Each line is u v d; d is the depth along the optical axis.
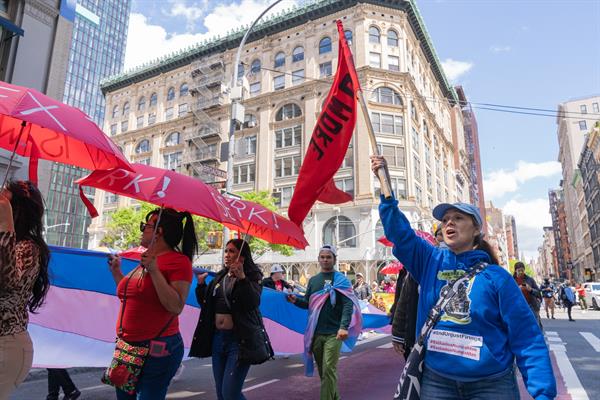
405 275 4.79
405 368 2.38
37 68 16.06
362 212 37.69
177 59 50.84
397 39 42.00
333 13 42.44
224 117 46.50
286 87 43.53
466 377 2.14
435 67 54.22
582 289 28.20
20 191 2.66
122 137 54.56
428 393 2.25
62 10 17.16
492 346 2.16
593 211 69.50
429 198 46.50
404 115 40.56
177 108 50.91
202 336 4.11
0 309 2.33
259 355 3.86
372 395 6.18
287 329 7.89
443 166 57.47
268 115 43.81
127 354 2.86
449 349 2.22
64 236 78.56
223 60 47.97
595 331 14.20
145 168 3.60
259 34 45.94
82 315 5.61
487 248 2.58
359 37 40.78
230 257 4.09
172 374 3.01
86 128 2.79
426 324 2.36
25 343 2.44
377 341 13.02
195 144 47.19
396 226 2.65
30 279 2.50
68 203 80.31
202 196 3.44
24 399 6.07
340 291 4.92
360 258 37.00
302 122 41.94
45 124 2.57
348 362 9.08
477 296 2.24
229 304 3.97
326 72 41.72
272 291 7.90
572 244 104.62
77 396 5.87
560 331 14.41
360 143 38.94
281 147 42.69
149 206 35.00
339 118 4.52
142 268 3.03
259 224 4.48
